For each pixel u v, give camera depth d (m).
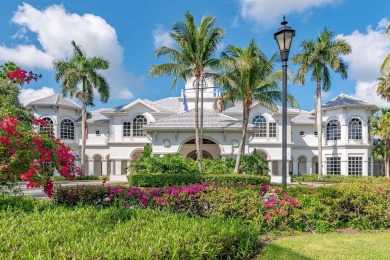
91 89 35.38
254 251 6.12
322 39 32.97
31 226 4.99
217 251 4.74
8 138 6.39
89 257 3.63
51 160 6.96
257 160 24.58
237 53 24.53
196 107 23.94
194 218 6.20
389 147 37.12
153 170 22.53
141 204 8.27
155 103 39.94
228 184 9.66
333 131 39.16
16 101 23.55
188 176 20.56
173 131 26.55
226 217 7.95
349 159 37.84
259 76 23.83
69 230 4.73
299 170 42.12
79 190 8.49
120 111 37.28
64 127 39.22
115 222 5.58
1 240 4.15
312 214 8.12
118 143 37.16
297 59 33.28
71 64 34.19
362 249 6.51
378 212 8.52
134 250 3.85
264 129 37.53
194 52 23.70
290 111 37.78
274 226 7.91
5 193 8.12
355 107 37.84
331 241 7.09
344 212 8.69
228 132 26.64
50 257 3.59
